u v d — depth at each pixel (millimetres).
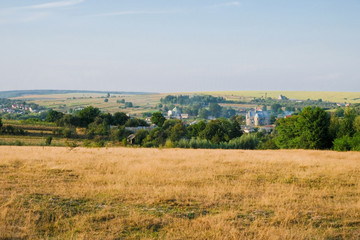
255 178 19312
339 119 62750
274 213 11992
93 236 9438
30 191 14336
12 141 66562
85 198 13445
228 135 92375
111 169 21328
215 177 19219
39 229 9914
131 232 9969
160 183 17156
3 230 9438
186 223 10578
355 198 14609
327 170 22375
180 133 99938
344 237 9805
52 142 66438
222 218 11008
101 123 105750
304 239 9508
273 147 74062
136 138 87812
